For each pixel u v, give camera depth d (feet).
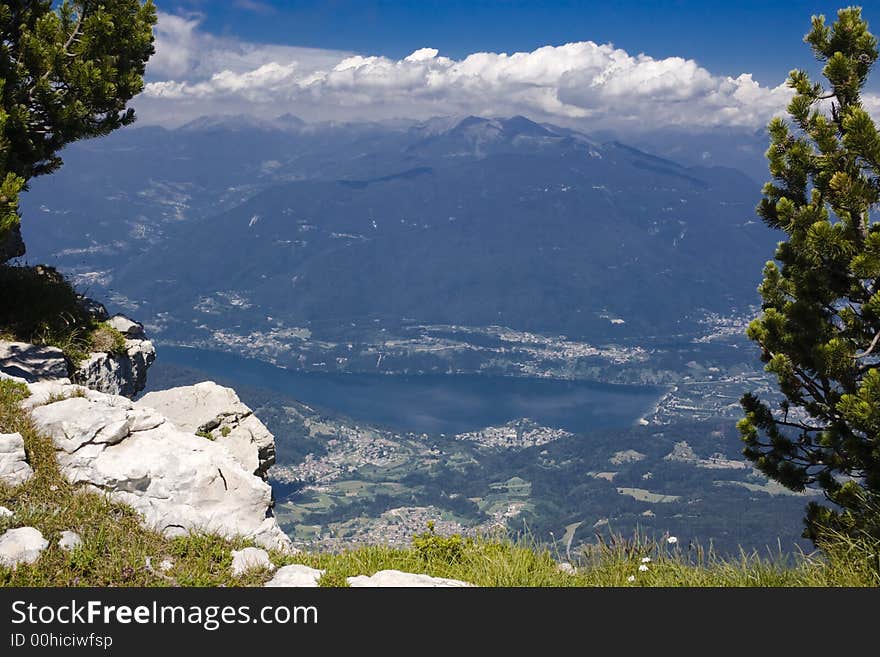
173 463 35.32
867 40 40.73
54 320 57.57
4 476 31.83
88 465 34.12
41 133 55.88
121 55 57.41
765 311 43.62
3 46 52.60
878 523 33.12
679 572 32.04
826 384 41.19
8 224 44.86
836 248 39.40
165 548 30.71
